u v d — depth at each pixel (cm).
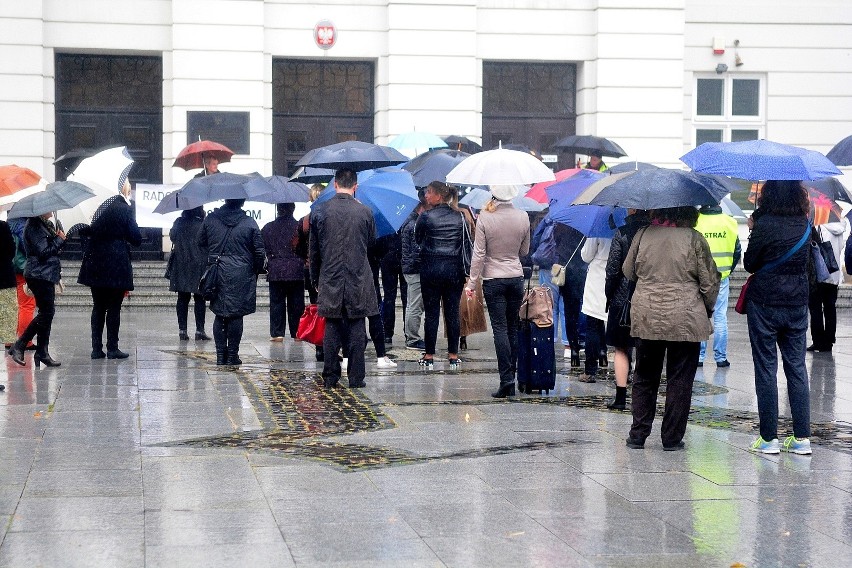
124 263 2709
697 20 5031
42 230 2562
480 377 2483
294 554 1195
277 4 4684
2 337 2300
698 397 2241
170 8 4631
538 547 1227
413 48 4725
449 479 1521
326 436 1812
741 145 1700
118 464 1596
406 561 1177
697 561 1185
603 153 3956
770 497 1443
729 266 2614
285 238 3114
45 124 4584
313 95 4834
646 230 1720
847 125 5106
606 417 2000
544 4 4847
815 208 2728
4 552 1194
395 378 2464
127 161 2745
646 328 1681
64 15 4578
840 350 3119
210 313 3978
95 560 1171
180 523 1304
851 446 1767
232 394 2227
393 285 3072
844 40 5084
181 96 4603
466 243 2558
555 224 2553
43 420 1936
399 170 2659
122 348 2981
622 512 1366
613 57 4822
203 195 2633
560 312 2953
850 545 1243
